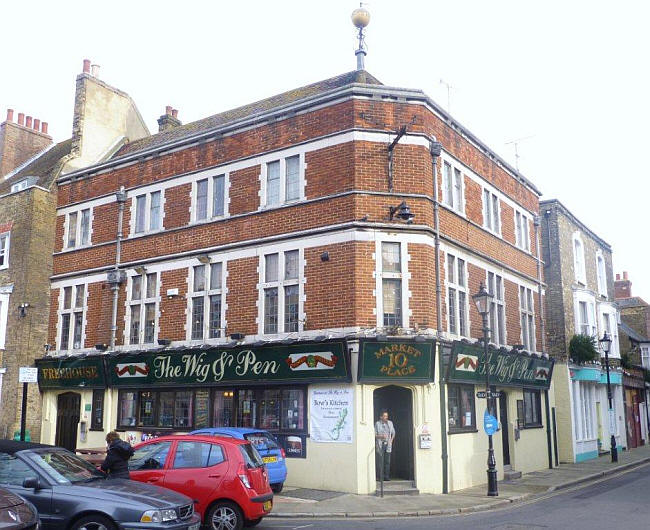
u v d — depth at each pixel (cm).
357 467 1491
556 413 2494
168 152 2017
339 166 1655
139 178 2073
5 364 2136
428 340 1539
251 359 1675
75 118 2438
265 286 1728
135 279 2016
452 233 1789
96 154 2470
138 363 1892
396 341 1522
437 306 1642
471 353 1711
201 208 1917
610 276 3328
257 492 1024
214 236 1856
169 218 1970
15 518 679
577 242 2883
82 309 2114
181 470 1032
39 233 2211
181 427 1812
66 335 2150
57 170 2305
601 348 2703
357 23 2017
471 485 1698
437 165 1741
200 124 2336
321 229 1642
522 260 2277
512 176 2284
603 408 2922
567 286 2652
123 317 2003
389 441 1498
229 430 1392
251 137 1841
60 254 2223
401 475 1578
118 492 850
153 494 866
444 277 1716
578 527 1098
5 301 2192
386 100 1686
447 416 1619
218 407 1764
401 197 1638
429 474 1532
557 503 1429
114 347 1989
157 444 1084
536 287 2372
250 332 1734
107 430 1952
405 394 1599
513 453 1995
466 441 1711
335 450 1534
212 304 1836
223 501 1008
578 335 2558
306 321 1633
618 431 3119
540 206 2664
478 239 1950
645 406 3819
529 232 2386
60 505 831
